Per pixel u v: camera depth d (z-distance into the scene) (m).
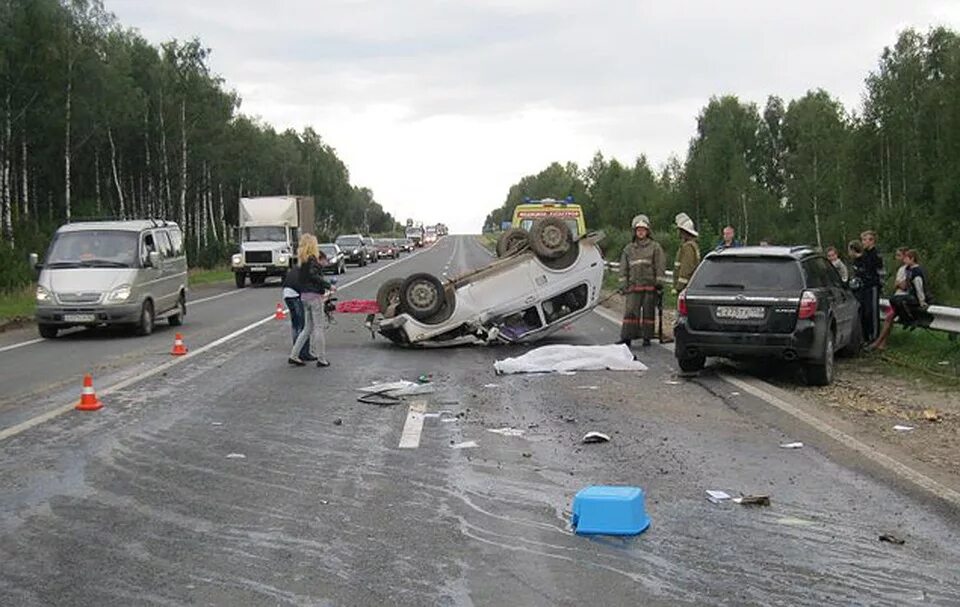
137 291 20.19
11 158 48.91
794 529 6.50
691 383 12.82
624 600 5.25
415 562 5.87
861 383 13.05
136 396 12.12
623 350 14.70
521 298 17.09
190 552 6.07
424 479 7.86
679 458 8.53
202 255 57.22
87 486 7.68
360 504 7.14
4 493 7.47
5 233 41.28
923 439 9.45
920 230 37.53
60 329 21.92
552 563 5.85
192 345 18.11
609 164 79.12
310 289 14.80
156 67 58.84
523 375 13.66
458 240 166.88
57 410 11.11
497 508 7.02
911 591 5.37
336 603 5.23
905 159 52.75
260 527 6.59
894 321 16.19
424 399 11.75
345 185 135.38
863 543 6.21
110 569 5.77
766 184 77.19
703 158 65.50
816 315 12.62
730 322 12.90
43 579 5.61
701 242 40.31
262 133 89.50
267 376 13.85
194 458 8.66
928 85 53.84
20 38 43.38
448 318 16.89
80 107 47.78
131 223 21.77
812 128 60.94
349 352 16.77
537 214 29.22
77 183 58.75
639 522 6.45
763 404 11.20
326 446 9.14
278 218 42.38
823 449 8.86
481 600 5.25
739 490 7.49
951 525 6.57
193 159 62.69
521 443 9.20
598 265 17.48
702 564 5.82
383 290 18.06
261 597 5.32
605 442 9.20
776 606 5.16
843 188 54.16
